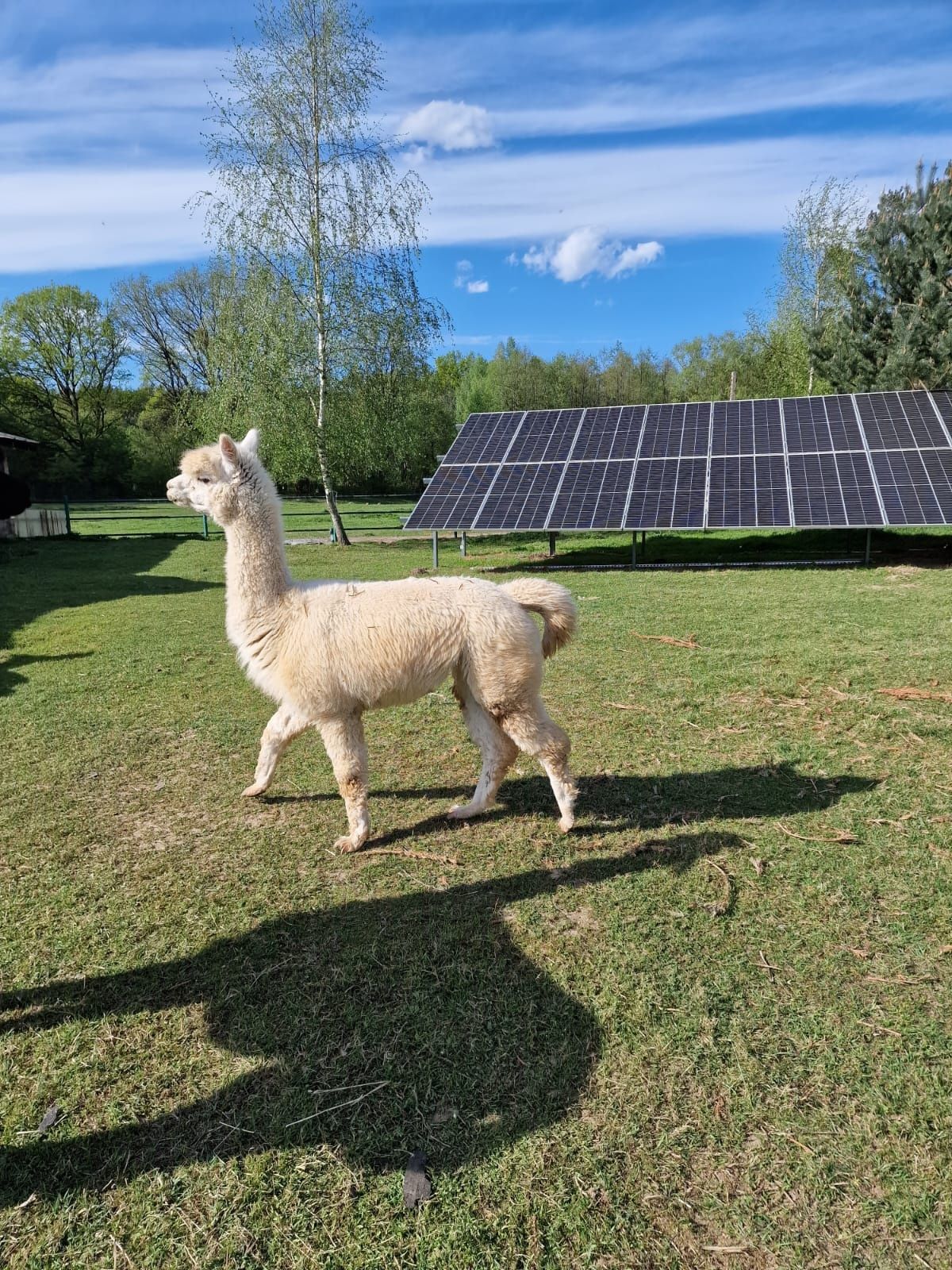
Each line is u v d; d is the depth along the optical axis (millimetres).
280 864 3824
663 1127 2273
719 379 37062
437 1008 2770
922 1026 2623
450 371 56438
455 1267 1908
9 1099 2447
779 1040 2588
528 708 3898
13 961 3119
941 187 15523
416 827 4195
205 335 47969
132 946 3195
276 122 16438
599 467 13852
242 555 3838
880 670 6547
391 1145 2242
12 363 47281
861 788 4445
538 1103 2367
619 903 3389
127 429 50406
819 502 11852
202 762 5180
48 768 5102
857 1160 2154
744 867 3668
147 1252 1968
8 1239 2012
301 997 2855
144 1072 2541
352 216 17062
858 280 17203
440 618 3723
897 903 3338
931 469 11922
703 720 5656
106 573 14336
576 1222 2006
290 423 17672
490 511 13375
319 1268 1912
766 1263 1895
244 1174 2168
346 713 3844
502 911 3355
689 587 11156
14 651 8352
